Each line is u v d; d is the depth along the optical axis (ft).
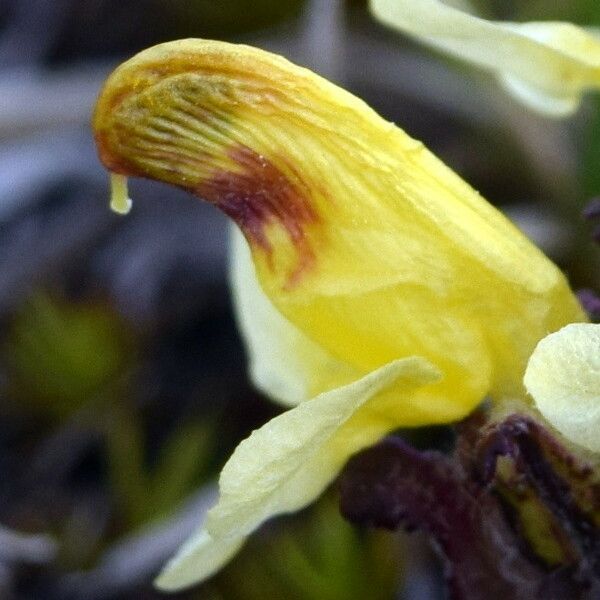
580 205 0.28
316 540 0.26
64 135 0.32
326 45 0.30
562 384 0.17
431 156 0.19
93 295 0.29
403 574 0.26
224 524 0.18
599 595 0.19
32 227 0.31
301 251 0.19
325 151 0.19
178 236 0.31
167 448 0.28
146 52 0.19
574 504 0.19
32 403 0.28
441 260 0.19
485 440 0.19
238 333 0.30
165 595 0.26
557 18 0.29
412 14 0.20
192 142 0.19
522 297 0.19
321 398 0.18
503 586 0.19
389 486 0.19
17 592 0.26
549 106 0.21
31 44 0.34
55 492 0.28
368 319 0.19
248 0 0.32
